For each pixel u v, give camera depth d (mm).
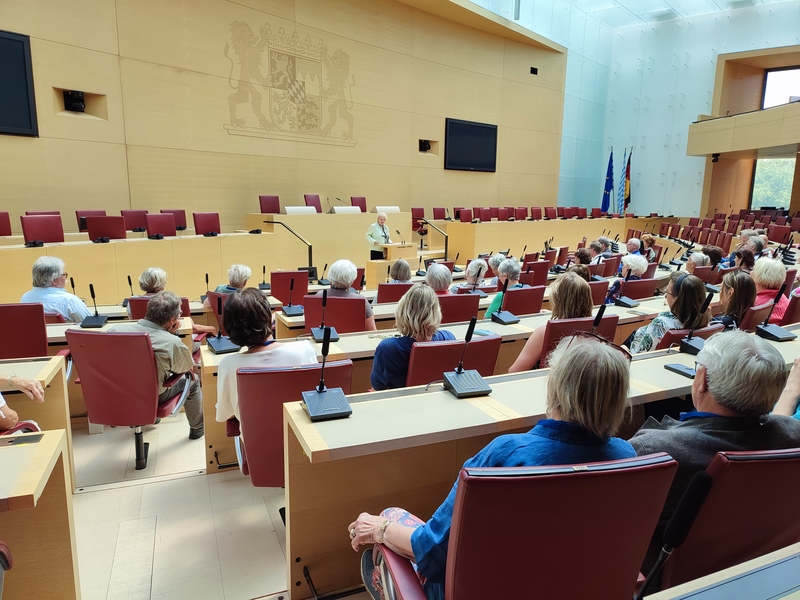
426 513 1797
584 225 13812
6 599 1492
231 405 2230
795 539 1209
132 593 1759
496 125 13945
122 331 2549
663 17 16516
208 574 1854
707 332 2416
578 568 984
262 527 2141
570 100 16578
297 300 5055
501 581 958
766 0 14922
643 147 17578
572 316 2734
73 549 1528
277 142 9914
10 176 7047
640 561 1037
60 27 7301
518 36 13711
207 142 9008
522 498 883
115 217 6254
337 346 2586
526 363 2564
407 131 12047
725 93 16172
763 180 18406
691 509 1014
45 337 2809
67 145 7516
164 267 6656
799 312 3424
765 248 7711
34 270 3580
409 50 11828
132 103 8125
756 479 1054
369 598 1681
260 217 8523
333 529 1668
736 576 982
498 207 14109
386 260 8859
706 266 5363
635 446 1293
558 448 1102
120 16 7867
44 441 1422
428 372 2227
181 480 2512
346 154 10984
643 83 17344
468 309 3662
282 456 1996
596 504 925
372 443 1373
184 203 8867
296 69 9992
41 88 7199
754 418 1267
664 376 1946
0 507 1167
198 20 8672
